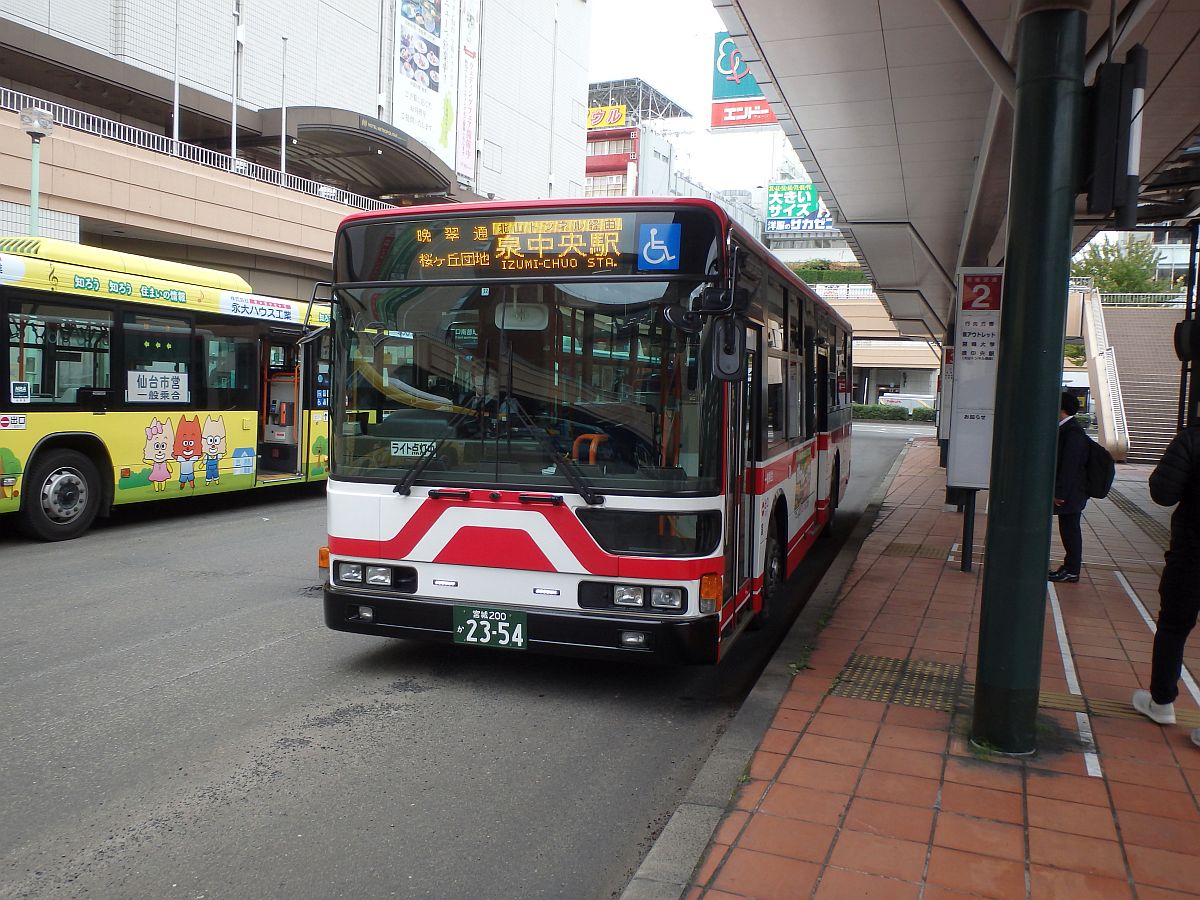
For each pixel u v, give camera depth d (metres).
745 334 4.79
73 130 19.98
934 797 3.88
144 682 5.53
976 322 7.18
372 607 5.37
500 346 5.15
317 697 5.34
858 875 3.27
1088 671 5.69
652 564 4.87
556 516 5.01
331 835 3.71
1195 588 4.64
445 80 42.12
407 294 5.33
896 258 19.94
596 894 3.34
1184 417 8.59
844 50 9.09
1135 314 29.97
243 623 6.85
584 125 57.31
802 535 8.47
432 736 4.79
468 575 5.21
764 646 6.69
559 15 53.22
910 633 6.46
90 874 3.38
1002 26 8.31
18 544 9.86
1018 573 4.24
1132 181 3.96
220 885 3.32
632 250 4.93
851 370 13.42
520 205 5.09
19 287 9.34
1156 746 4.48
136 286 10.66
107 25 26.11
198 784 4.16
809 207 83.00
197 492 11.55
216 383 11.82
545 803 4.06
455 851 3.61
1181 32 8.10
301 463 13.26
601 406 4.98
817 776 4.09
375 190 36.38
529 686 5.62
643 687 5.67
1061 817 3.72
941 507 13.67
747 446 5.97
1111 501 14.55
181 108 27.08
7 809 3.88
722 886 3.20
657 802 4.10
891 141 11.77
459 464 5.21
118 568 8.74
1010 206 4.15
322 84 34.38
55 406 9.80
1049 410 4.14
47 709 5.05
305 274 28.75
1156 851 3.46
